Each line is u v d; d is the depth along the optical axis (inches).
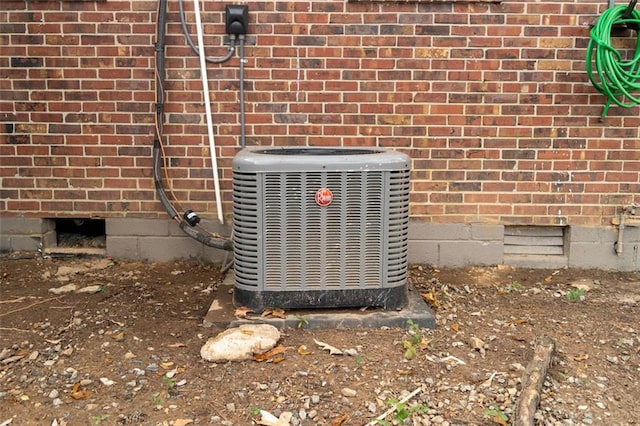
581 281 193.9
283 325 151.2
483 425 115.4
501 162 199.2
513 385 127.9
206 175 200.1
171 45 194.9
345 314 155.0
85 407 119.9
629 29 193.5
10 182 201.3
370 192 151.6
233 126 198.2
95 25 194.2
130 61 195.5
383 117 197.2
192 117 197.6
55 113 198.1
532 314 167.2
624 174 199.6
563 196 200.5
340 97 196.5
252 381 128.6
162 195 196.1
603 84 185.9
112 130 198.5
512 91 196.4
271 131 198.1
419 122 197.5
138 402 121.8
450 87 196.1
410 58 195.0
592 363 139.5
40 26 194.5
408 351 138.8
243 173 150.6
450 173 199.5
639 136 198.1
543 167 199.5
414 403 121.6
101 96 197.2
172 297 176.6
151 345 144.6
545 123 197.6
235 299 159.3
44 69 196.2
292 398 122.9
